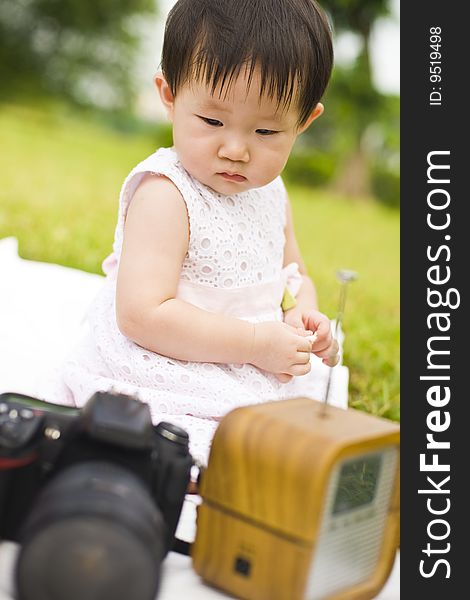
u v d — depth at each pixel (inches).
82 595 37.6
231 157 57.3
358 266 181.3
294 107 58.2
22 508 42.4
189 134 58.0
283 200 68.2
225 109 56.6
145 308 56.5
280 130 58.2
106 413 40.9
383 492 45.1
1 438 40.9
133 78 357.7
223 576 43.3
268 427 42.2
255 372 59.8
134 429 40.7
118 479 39.9
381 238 225.5
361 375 102.9
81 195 215.0
